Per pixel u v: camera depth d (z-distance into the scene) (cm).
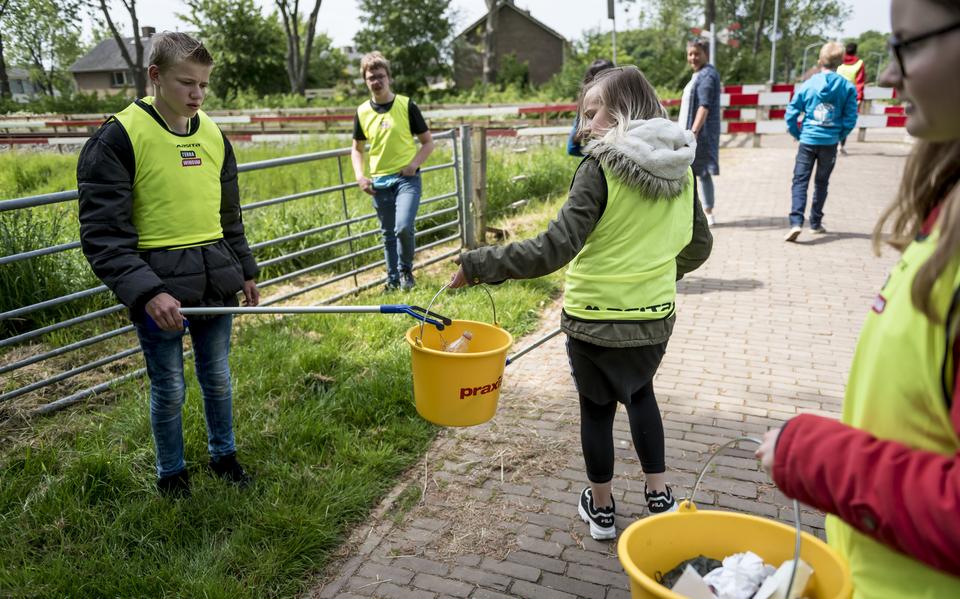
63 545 282
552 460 351
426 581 270
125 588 259
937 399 101
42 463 332
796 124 748
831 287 609
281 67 5522
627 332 247
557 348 496
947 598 104
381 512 313
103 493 317
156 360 290
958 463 94
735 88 1784
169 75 268
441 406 267
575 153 608
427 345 293
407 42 5456
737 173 1236
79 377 450
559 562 279
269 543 284
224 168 307
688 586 150
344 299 598
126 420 375
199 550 281
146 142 270
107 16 4819
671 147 240
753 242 758
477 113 2139
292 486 323
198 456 344
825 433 108
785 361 464
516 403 412
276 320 530
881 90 1666
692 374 447
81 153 264
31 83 7569
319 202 892
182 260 282
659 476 278
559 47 5809
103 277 261
